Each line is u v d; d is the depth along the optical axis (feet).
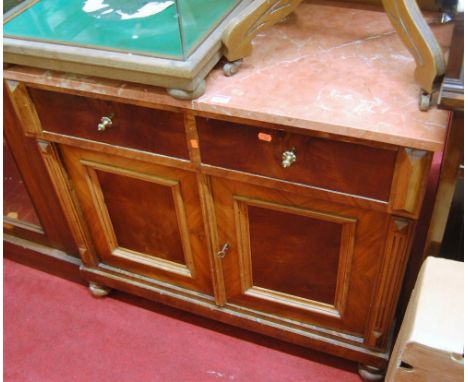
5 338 4.83
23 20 3.59
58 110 3.72
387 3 2.97
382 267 3.54
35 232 5.10
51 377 4.53
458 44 3.00
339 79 3.25
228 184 3.62
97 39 3.32
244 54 3.35
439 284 2.94
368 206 3.25
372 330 3.94
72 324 4.92
